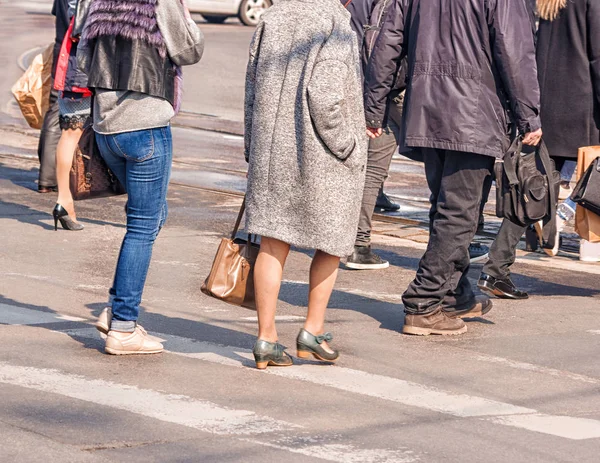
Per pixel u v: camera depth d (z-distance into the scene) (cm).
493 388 1115
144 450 885
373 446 917
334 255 1108
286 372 1137
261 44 1102
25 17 6594
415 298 1326
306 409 1014
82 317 1338
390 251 1888
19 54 4825
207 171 2634
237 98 3969
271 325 1139
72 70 1830
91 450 880
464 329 1348
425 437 948
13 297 1420
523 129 1275
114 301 1170
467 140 1260
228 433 934
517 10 1241
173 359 1168
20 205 2145
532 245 1747
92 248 1781
